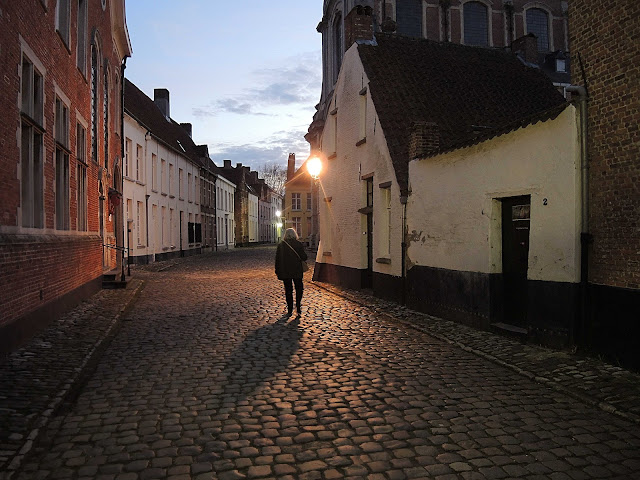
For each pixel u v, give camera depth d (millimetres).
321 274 17844
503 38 31422
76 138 11516
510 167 7762
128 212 23422
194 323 9445
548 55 31266
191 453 3826
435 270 10008
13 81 7148
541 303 7113
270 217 82500
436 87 14469
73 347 7234
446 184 9586
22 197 8008
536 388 5492
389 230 12727
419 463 3672
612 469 3586
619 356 5953
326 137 17547
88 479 3432
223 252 41281
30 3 7980
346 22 16234
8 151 6930
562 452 3861
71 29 11148
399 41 15812
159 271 21781
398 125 12688
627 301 5871
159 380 5754
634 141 5836
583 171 6508
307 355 6910
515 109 14562
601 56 6289
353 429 4293
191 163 36688
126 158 22859
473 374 6035
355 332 8602
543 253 7082
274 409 4773
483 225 8453
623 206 5977
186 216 35156
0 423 4344
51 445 3994
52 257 9086
